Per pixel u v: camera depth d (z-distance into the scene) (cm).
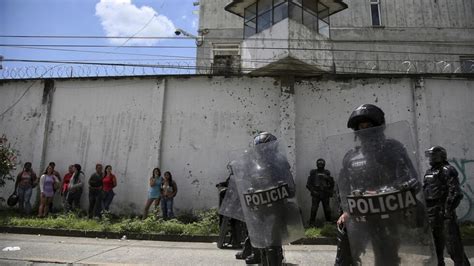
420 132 1181
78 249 794
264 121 1254
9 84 1426
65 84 1389
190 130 1281
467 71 1823
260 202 395
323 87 1254
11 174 1350
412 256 255
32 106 1395
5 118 1402
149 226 1003
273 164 405
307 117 1239
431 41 1850
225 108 1279
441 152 571
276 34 1286
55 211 1263
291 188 405
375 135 277
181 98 1306
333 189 1121
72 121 1358
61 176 1323
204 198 1232
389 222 260
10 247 798
